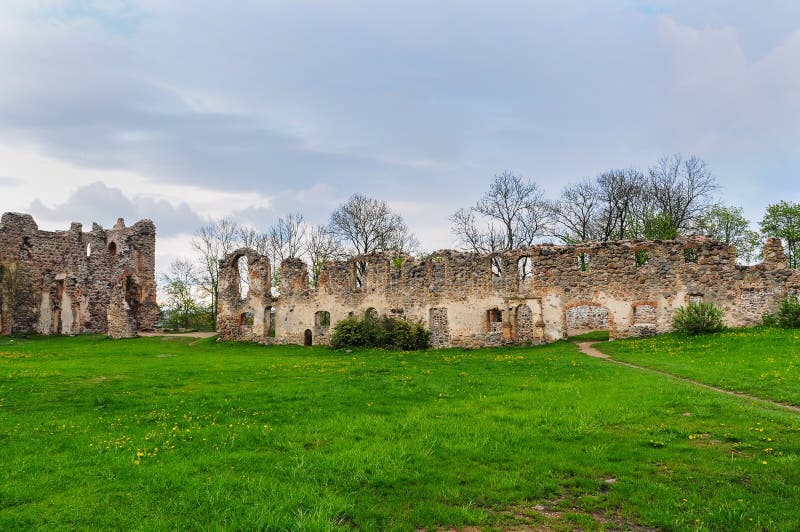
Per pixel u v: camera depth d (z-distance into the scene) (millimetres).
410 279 40531
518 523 8227
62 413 15641
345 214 63031
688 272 34219
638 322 37281
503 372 22516
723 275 33625
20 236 53344
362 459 10695
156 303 56406
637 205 53781
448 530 8039
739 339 26578
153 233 56750
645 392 16500
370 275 42250
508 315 37312
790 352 22016
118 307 48031
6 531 7949
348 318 39812
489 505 8859
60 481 9922
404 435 12531
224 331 46500
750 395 16312
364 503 8812
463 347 37969
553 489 9422
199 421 14469
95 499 9062
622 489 9211
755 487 9094
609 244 35844
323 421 14000
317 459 10789
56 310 54562
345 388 19016
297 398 17328
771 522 7812
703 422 12938
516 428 12875
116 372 24094
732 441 11641
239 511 8430
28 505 8883
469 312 38344
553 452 11203
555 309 36406
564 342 35469
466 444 11641
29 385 19812
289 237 67000
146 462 11039
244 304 46219
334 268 43688
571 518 8312
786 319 28719
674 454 10844
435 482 9695
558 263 36688
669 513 8211
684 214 52312
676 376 20250
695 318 30328
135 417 15055
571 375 20828
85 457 11367
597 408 14617
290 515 8297
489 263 38438
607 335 37438
